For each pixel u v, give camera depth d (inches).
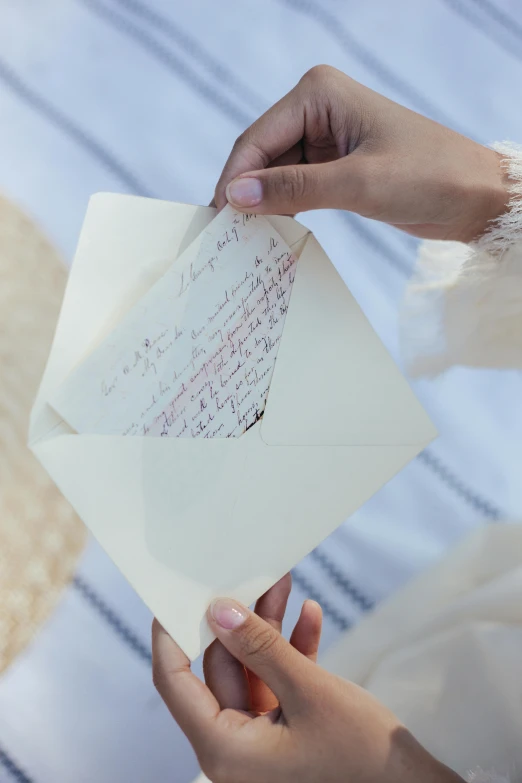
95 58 32.5
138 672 28.0
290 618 29.0
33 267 29.8
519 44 35.4
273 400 21.2
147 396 20.5
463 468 30.8
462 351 25.0
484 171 22.9
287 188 21.1
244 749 20.6
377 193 22.3
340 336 21.4
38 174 31.0
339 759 20.6
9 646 27.5
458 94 34.7
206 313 20.6
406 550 29.8
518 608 24.3
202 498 21.0
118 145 32.0
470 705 23.2
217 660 21.9
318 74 22.9
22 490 27.9
